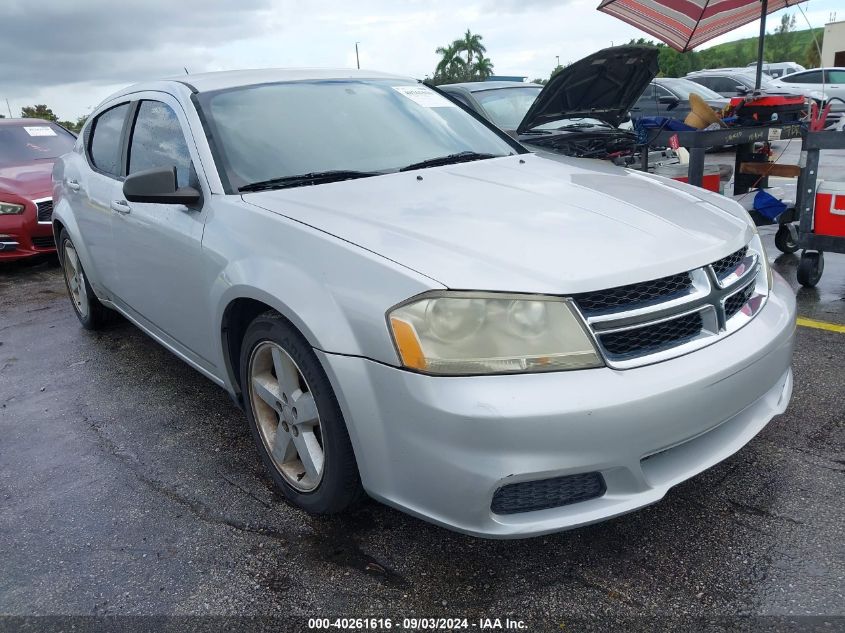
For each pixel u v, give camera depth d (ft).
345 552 7.50
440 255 6.64
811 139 14.61
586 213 7.70
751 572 6.82
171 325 10.53
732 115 18.80
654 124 17.83
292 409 7.87
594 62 15.96
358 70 12.06
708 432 7.07
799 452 8.92
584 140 19.15
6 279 22.50
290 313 7.12
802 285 16.29
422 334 6.21
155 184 8.79
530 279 6.30
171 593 7.04
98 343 15.05
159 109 10.91
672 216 7.90
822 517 7.58
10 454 10.28
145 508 8.61
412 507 6.58
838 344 12.48
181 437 10.46
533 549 7.37
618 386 6.14
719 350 6.82
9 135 26.53
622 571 6.96
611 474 6.32
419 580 7.01
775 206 17.63
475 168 9.62
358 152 9.75
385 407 6.45
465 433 5.99
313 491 7.88
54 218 14.96
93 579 7.33
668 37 22.12
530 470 5.99
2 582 7.38
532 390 6.00
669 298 6.70
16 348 15.14
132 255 11.13
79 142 14.57
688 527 7.57
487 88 23.25
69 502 8.87
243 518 8.25
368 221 7.50
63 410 11.71
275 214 8.02
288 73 11.18
